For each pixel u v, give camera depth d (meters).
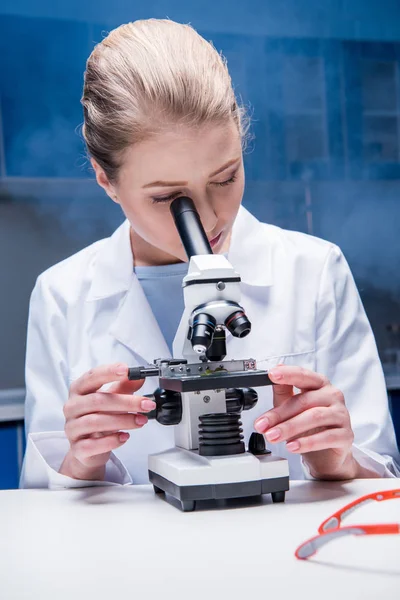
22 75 3.48
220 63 1.31
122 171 1.25
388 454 1.45
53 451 1.38
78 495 1.17
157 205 1.24
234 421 1.06
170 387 1.03
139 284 1.58
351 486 1.14
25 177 3.50
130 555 0.79
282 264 1.62
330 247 1.70
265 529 0.87
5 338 3.69
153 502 1.08
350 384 1.54
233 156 1.21
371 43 3.88
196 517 0.96
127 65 1.24
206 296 1.04
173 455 1.12
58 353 1.64
